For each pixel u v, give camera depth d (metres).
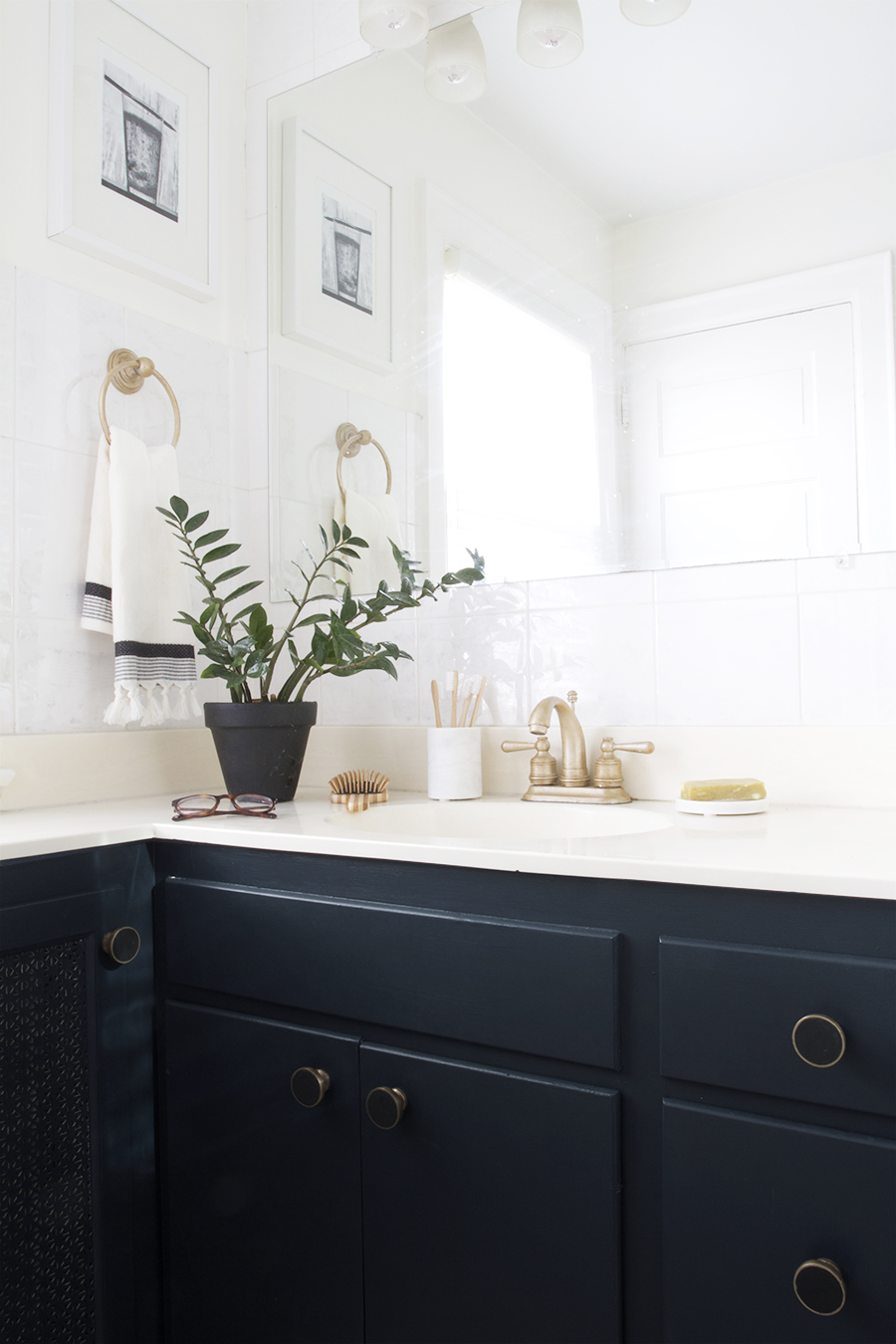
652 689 1.30
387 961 0.92
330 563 1.58
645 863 0.79
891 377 1.15
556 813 1.25
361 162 1.57
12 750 1.26
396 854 0.91
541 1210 0.84
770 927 0.75
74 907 1.00
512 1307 0.85
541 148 1.39
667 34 1.29
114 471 1.35
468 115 1.46
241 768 1.29
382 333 1.54
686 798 1.12
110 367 1.42
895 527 1.14
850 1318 0.70
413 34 1.39
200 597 1.57
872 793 1.14
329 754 1.55
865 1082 0.70
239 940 1.03
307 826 1.07
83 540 1.38
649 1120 0.80
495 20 1.41
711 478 1.26
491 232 1.44
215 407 1.62
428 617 1.48
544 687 1.38
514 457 1.41
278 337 1.66
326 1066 0.97
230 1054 1.04
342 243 1.59
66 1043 0.99
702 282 1.27
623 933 0.81
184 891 1.08
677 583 1.28
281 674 1.64
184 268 1.55
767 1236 0.74
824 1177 0.72
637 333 1.31
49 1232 0.97
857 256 1.18
